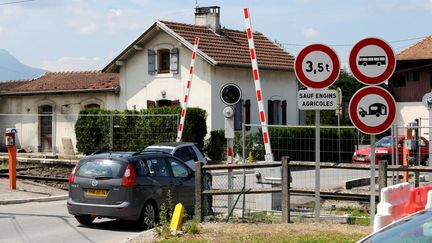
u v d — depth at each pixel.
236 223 14.93
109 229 16.67
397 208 10.30
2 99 50.25
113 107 45.16
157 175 17.42
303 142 23.08
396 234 6.31
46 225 17.20
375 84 12.90
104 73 49.53
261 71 43.72
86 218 17.52
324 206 18.91
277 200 17.09
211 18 45.00
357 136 21.70
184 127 35.78
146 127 35.97
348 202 19.66
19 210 20.31
